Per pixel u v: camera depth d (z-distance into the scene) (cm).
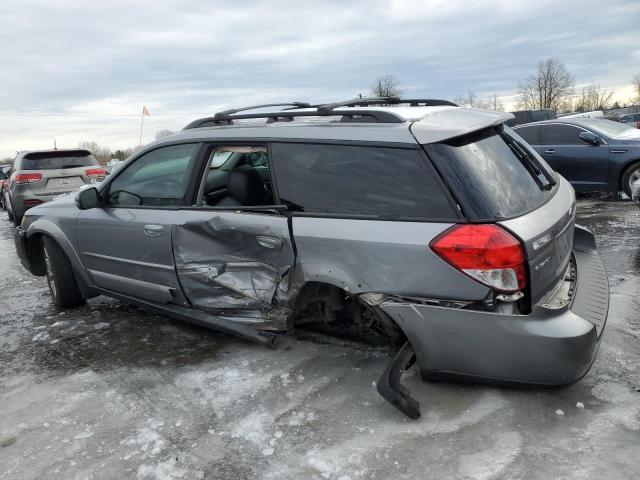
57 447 270
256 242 321
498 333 249
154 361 361
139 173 393
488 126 297
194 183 357
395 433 259
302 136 312
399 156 277
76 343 404
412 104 394
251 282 330
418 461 239
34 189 1033
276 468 243
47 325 450
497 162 290
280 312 327
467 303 254
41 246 500
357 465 240
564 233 296
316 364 333
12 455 266
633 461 228
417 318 264
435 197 263
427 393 287
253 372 331
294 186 310
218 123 367
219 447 261
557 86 6062
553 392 281
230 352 363
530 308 254
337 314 337
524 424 257
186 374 337
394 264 268
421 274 261
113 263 409
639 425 250
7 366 374
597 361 311
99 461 257
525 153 330
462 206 256
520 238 249
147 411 297
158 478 242
